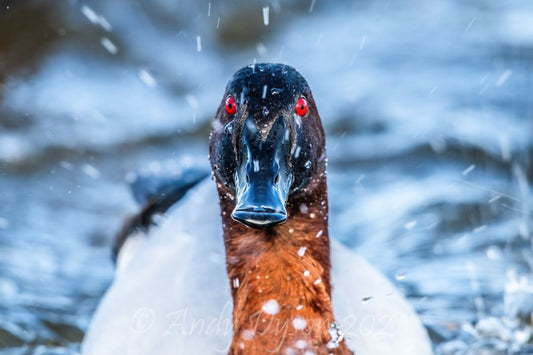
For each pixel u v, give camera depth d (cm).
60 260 1089
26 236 1159
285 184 577
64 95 1809
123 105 1770
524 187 1227
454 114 1541
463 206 1173
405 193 1230
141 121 1659
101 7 2116
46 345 877
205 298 744
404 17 2486
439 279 991
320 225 663
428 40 2183
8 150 1488
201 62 2081
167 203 1005
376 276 802
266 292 659
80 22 2073
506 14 2377
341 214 1176
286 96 594
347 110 1633
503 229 1109
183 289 759
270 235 656
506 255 1043
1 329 894
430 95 1681
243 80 598
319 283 662
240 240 666
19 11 2045
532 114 1511
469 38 2159
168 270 797
